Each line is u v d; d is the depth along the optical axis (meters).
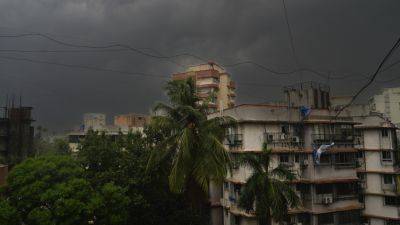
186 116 21.56
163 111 22.78
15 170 21.92
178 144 21.61
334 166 33.16
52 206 20.67
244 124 31.39
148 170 24.45
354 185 34.03
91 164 27.06
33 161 22.72
